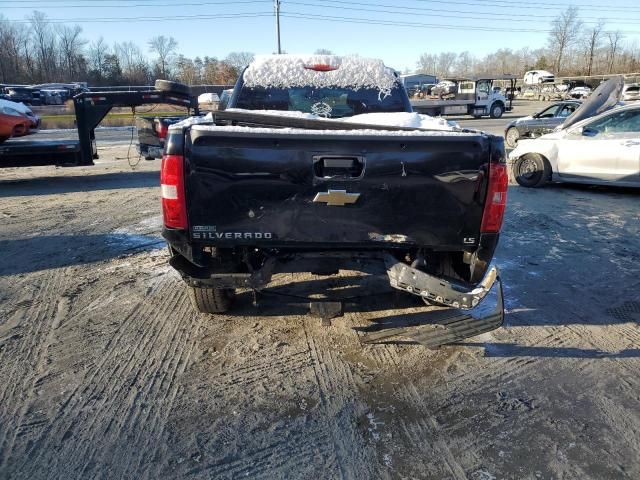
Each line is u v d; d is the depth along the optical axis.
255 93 4.65
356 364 3.27
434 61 102.00
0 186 9.93
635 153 7.96
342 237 3.01
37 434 2.59
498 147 2.90
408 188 2.91
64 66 67.62
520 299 4.27
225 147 2.84
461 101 30.11
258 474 2.34
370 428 2.65
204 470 2.36
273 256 3.21
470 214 2.97
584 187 9.42
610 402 2.87
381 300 4.18
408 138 2.85
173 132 2.87
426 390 2.98
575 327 3.78
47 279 4.75
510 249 5.60
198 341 3.56
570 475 2.32
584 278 4.73
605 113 8.45
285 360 3.32
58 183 10.20
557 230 6.36
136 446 2.51
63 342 3.54
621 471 2.35
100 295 4.37
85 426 2.65
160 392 2.96
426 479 2.30
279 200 2.93
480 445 2.52
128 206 7.89
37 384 3.03
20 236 6.20
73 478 2.30
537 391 2.97
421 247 3.05
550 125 15.55
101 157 14.40
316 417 2.74
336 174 2.90
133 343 3.53
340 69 4.72
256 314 3.97
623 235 6.12
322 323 3.44
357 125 3.17
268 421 2.71
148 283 4.64
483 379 3.10
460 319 3.34
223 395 2.93
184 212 2.94
